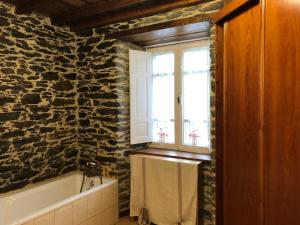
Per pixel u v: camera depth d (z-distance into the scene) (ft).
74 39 12.60
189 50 11.66
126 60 11.88
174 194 10.04
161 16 10.00
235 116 5.34
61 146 12.00
